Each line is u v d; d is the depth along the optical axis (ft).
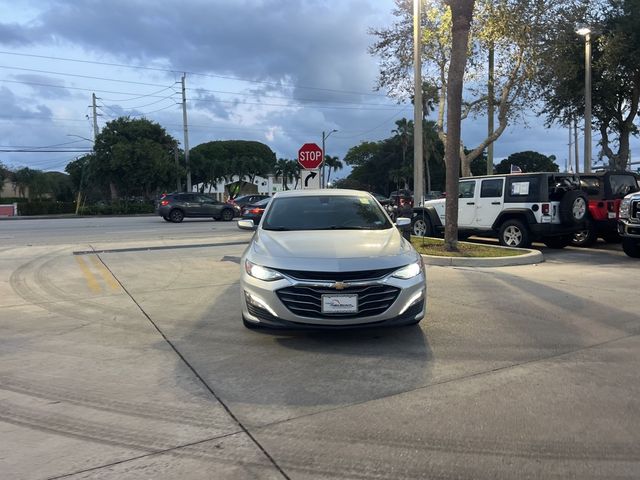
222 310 23.81
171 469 10.66
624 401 13.73
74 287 29.66
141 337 19.83
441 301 24.94
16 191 232.94
